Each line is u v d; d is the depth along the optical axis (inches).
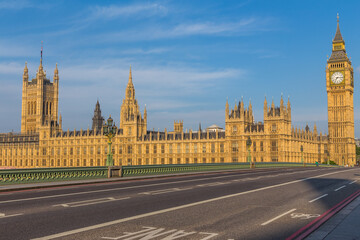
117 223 695.7
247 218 757.9
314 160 7760.8
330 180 1829.5
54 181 1605.6
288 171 2957.7
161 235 604.4
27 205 914.1
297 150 6673.2
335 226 676.7
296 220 740.0
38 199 1032.8
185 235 605.9
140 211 831.1
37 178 1534.2
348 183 1640.0
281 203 973.2
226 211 840.9
